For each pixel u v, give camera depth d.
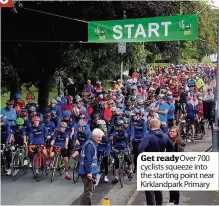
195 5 26.09
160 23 13.14
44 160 13.36
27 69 19.88
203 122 20.06
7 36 17.94
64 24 18.69
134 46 25.95
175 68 45.50
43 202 10.93
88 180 9.44
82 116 12.93
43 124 13.62
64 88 24.50
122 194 11.77
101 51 22.44
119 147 12.72
